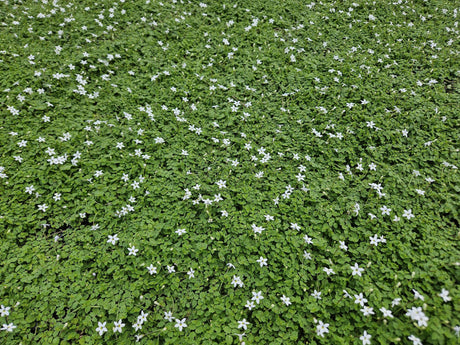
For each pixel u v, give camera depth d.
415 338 0.28
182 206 0.41
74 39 0.66
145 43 0.67
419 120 0.52
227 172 0.45
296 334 0.31
